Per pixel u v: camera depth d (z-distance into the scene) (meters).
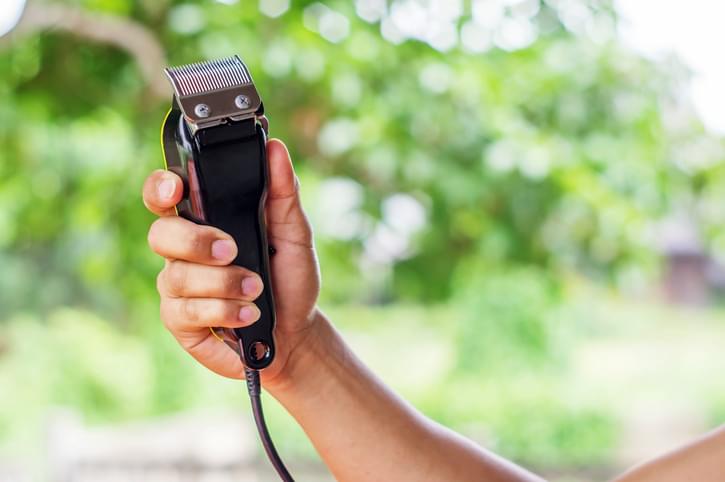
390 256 5.74
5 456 10.23
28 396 10.83
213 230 0.90
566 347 8.55
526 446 8.04
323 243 5.65
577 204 5.20
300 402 1.05
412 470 1.06
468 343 8.53
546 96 5.43
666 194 5.70
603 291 15.39
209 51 4.73
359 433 1.05
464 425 8.16
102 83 5.00
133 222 5.55
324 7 4.93
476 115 5.11
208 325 0.93
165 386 9.26
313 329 1.04
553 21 5.49
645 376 12.89
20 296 13.04
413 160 5.00
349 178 5.33
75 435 5.86
